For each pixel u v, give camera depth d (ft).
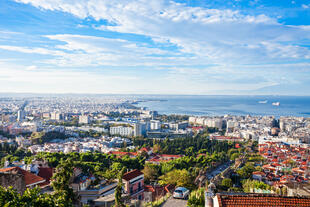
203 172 257.14
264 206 80.84
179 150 636.48
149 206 140.77
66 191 112.78
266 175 315.78
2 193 82.79
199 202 124.77
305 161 458.09
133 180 220.84
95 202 136.56
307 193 129.90
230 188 188.75
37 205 86.33
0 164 335.67
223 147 654.53
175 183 263.08
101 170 282.36
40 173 243.19
